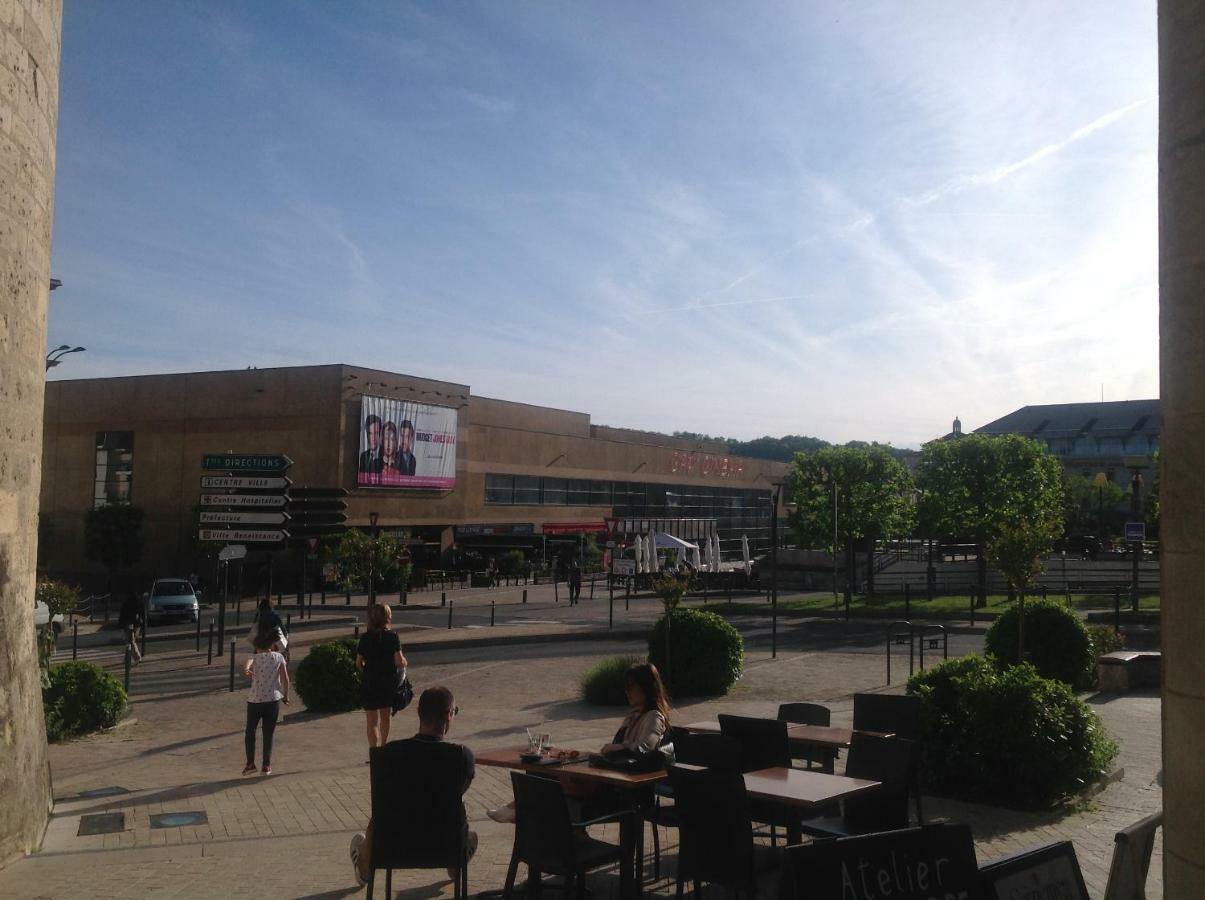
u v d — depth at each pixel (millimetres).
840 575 43594
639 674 6656
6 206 7207
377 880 6418
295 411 48500
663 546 47250
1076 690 15203
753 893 5168
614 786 6113
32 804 7469
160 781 9938
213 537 19922
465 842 5648
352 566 29219
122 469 52781
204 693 16750
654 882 6348
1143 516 44094
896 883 3734
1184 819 3168
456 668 19375
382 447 49844
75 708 12945
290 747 11875
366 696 10406
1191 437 3182
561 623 29391
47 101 8203
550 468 63156
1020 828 7461
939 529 33875
